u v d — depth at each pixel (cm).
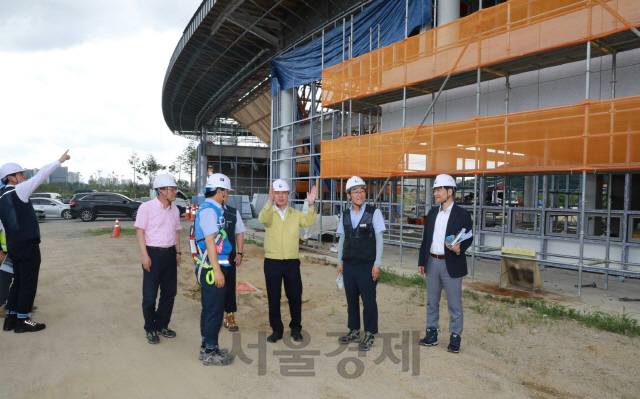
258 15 1667
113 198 2311
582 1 668
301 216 480
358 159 1046
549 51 766
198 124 3675
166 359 423
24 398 342
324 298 691
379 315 589
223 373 392
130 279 795
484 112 1023
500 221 1178
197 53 2053
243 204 2491
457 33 855
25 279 494
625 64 793
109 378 379
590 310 589
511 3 768
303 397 347
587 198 923
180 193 2764
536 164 707
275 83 1647
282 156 1656
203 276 407
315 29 1439
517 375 391
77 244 1305
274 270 470
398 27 1073
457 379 381
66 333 498
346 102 1190
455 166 828
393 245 1284
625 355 441
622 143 611
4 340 473
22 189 483
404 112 959
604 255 845
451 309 448
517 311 599
